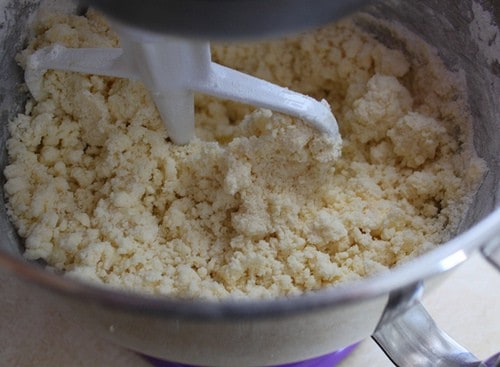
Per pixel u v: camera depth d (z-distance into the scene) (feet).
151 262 1.06
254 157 1.09
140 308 0.71
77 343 1.09
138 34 0.87
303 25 0.71
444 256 0.76
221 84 1.05
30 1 1.16
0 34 1.12
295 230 1.10
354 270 1.07
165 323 0.78
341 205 1.13
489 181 1.08
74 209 1.11
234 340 0.84
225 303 0.70
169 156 1.14
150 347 0.92
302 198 1.12
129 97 1.14
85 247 1.05
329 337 0.89
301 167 1.11
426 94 1.24
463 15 1.12
